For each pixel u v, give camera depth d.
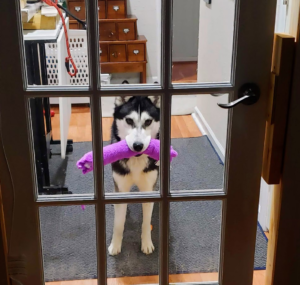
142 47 1.15
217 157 1.31
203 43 1.16
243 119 1.21
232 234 1.34
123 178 1.28
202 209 1.39
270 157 1.23
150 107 1.22
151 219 1.41
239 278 1.40
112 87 1.15
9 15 1.05
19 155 1.18
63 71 1.20
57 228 1.38
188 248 1.41
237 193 1.29
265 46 1.13
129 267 1.43
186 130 1.29
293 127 1.18
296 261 1.33
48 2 1.24
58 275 1.39
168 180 1.27
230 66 1.18
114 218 1.40
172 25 1.11
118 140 1.23
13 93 1.12
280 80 1.14
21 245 1.28
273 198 1.33
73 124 1.25
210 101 1.26
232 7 1.16
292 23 1.14
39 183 1.26
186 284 1.40
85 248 1.40
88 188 1.28
